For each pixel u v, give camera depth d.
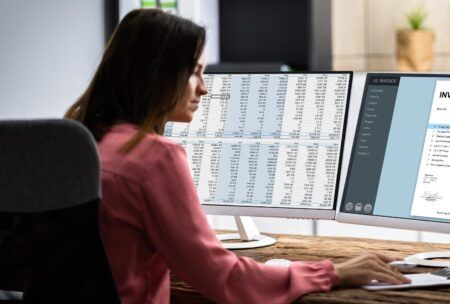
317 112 1.97
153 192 1.49
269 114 2.01
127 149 1.51
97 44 3.11
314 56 4.43
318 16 4.41
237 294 1.52
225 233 2.22
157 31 1.56
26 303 1.38
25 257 1.36
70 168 1.30
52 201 1.32
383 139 1.88
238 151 2.02
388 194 1.86
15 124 1.31
